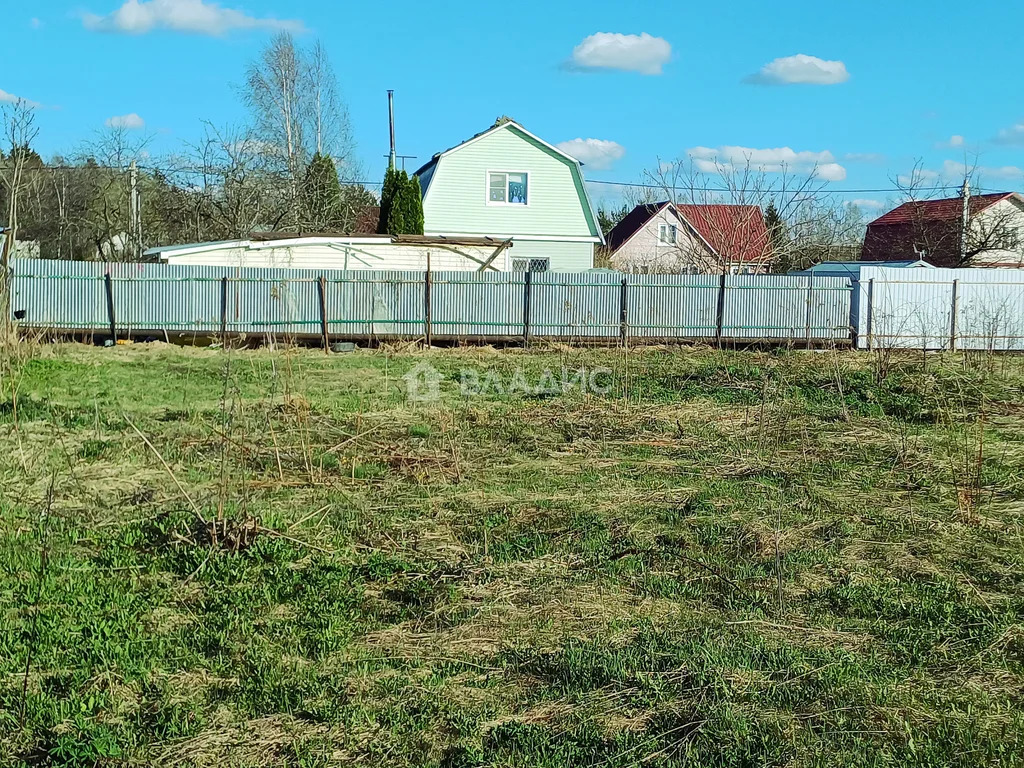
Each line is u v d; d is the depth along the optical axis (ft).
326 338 67.67
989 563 20.17
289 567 18.86
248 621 16.20
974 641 15.87
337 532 21.36
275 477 26.16
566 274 73.56
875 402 43.24
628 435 34.09
